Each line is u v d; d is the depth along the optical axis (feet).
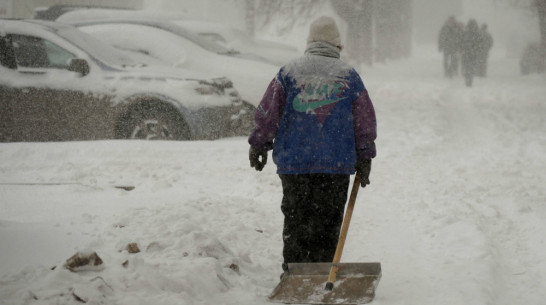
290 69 29.27
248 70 78.74
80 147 60.80
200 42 87.04
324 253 29.96
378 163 62.75
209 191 49.16
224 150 62.49
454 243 36.24
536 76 194.39
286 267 29.73
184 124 66.39
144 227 34.71
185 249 30.94
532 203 46.70
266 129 29.04
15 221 35.01
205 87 67.51
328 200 29.30
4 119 67.00
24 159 58.49
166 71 69.62
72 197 43.55
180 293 25.93
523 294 29.60
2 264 27.55
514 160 65.00
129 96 66.74
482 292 28.19
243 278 29.40
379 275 27.32
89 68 68.90
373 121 29.35
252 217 40.60
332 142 28.53
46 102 67.51
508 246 37.01
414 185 53.06
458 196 48.96
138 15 105.81
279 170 28.99
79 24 94.17
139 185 49.37
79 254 26.84
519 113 108.06
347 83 28.99
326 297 26.53
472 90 150.92
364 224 41.39
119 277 26.37
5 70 67.51
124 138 68.08
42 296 24.11
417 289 29.30
